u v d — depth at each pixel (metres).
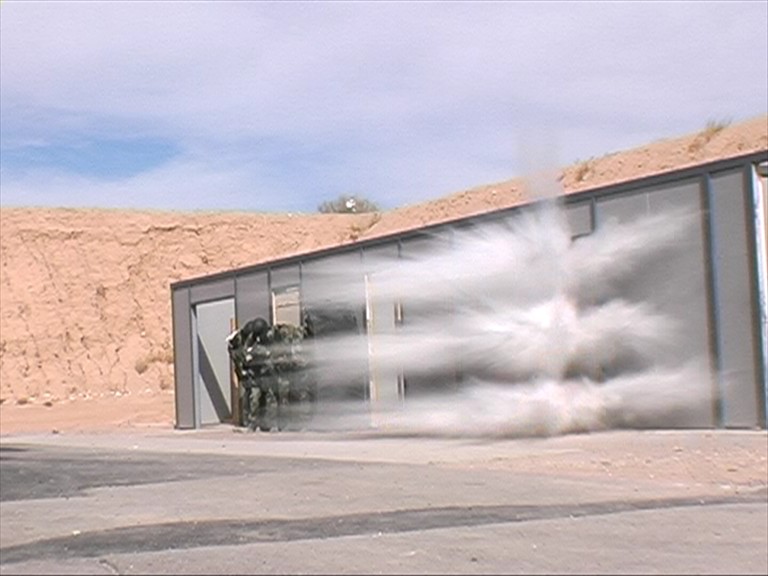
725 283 21.36
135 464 20.23
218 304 36.88
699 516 12.16
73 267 66.69
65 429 38.34
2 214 68.19
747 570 9.39
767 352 20.62
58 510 13.50
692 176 22.00
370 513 12.70
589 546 10.43
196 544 10.73
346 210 77.19
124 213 70.75
